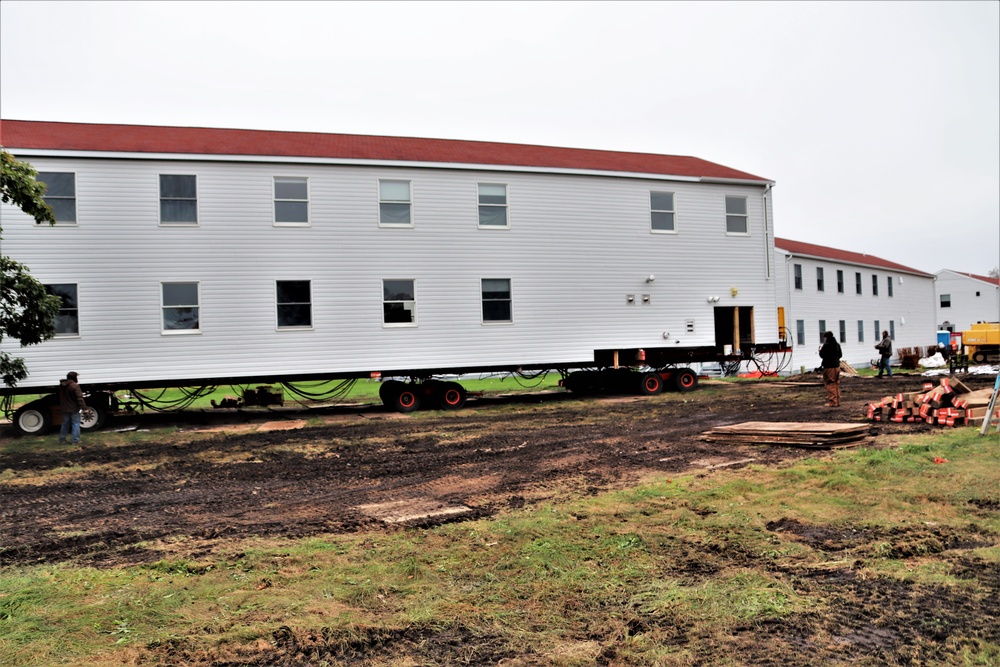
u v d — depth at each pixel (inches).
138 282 701.3
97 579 229.6
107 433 635.5
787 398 776.3
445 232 800.9
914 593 204.1
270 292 739.4
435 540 266.5
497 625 190.9
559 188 851.4
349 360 761.0
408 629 189.8
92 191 692.1
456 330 800.9
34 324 562.3
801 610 193.9
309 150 781.3
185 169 717.9
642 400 820.0
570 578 223.1
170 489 383.2
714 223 928.3
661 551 249.0
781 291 1298.0
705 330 915.4
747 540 257.9
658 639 178.7
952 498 305.9
